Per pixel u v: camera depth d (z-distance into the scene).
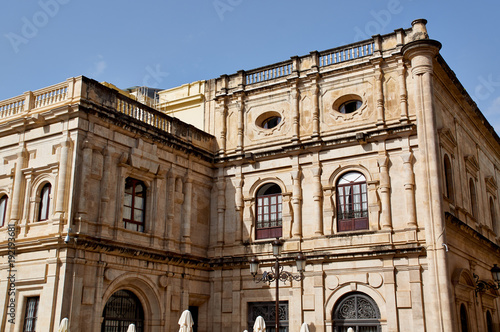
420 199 26.05
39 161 25.16
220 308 29.80
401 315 25.14
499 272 26.95
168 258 27.66
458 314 24.92
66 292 22.50
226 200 31.48
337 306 26.94
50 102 26.00
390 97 28.19
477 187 33.09
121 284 25.44
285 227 29.19
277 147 30.75
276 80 31.75
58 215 23.36
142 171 27.34
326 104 29.94
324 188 28.72
